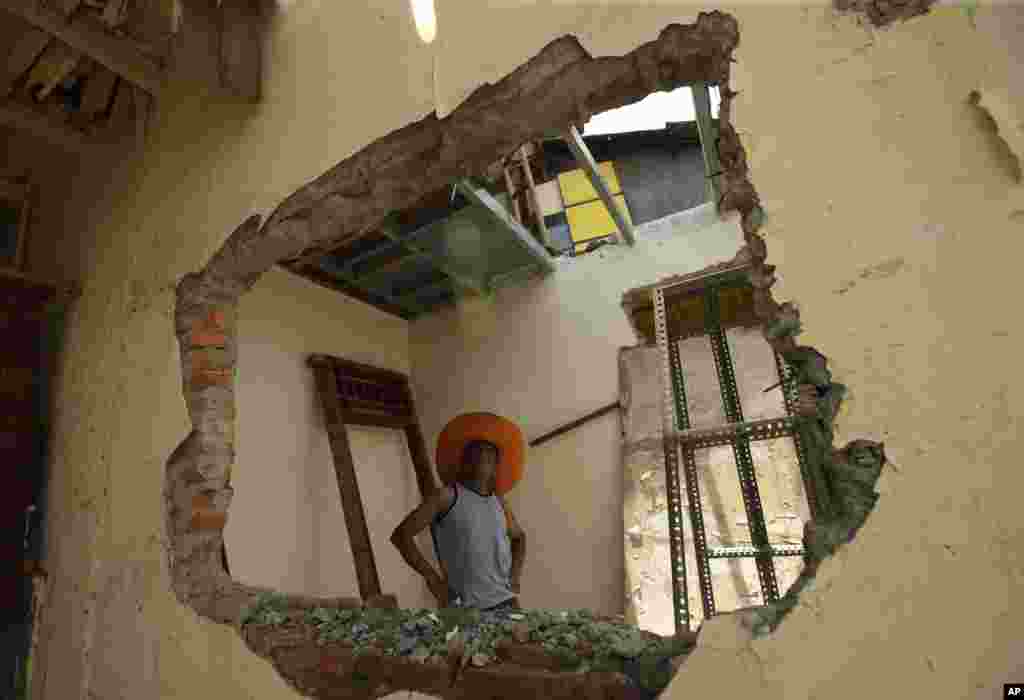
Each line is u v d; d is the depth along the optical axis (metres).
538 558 3.08
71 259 2.56
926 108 0.99
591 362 3.16
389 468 3.44
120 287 2.28
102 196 2.47
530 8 1.47
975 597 0.83
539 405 3.27
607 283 3.19
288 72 1.96
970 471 0.87
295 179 1.85
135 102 2.40
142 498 1.98
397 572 3.33
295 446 2.93
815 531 0.99
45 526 2.31
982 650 0.82
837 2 1.09
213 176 2.07
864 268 0.99
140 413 2.06
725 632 1.00
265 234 1.88
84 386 2.32
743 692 0.96
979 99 0.94
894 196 0.99
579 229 4.34
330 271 3.07
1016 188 0.90
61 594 2.16
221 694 1.61
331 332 3.29
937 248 0.94
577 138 2.48
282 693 1.48
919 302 0.95
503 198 3.38
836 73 1.07
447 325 3.69
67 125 2.25
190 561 1.83
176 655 1.75
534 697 1.16
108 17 1.63
